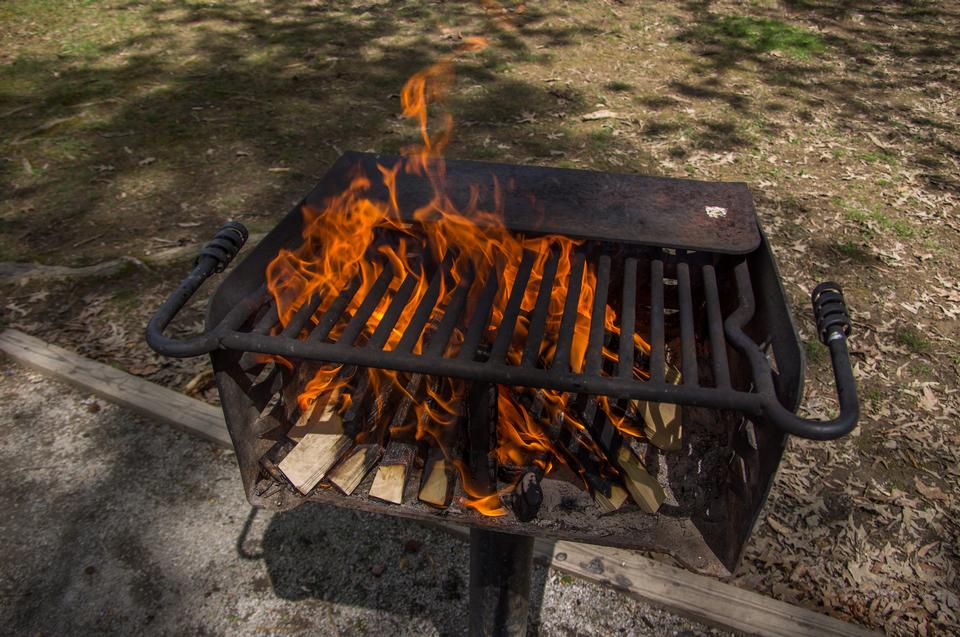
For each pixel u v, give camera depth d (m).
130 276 3.59
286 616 2.24
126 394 2.89
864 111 5.46
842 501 2.58
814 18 7.32
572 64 6.13
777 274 1.46
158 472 2.67
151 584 2.32
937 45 6.68
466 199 1.71
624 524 1.38
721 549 1.36
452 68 6.00
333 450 1.48
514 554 1.59
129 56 6.15
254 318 1.48
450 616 2.26
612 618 2.22
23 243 3.82
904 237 4.03
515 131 5.02
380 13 7.21
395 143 4.86
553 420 1.53
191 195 4.27
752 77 5.97
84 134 4.90
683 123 5.19
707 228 1.65
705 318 1.83
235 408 1.38
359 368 1.66
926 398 3.02
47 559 2.38
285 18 7.06
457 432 1.52
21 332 3.19
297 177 4.47
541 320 1.40
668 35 6.81
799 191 4.42
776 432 1.19
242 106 5.35
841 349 1.22
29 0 7.28
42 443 2.77
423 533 2.49
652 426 1.58
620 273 1.82
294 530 2.48
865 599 2.27
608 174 1.85
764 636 2.12
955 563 2.39
